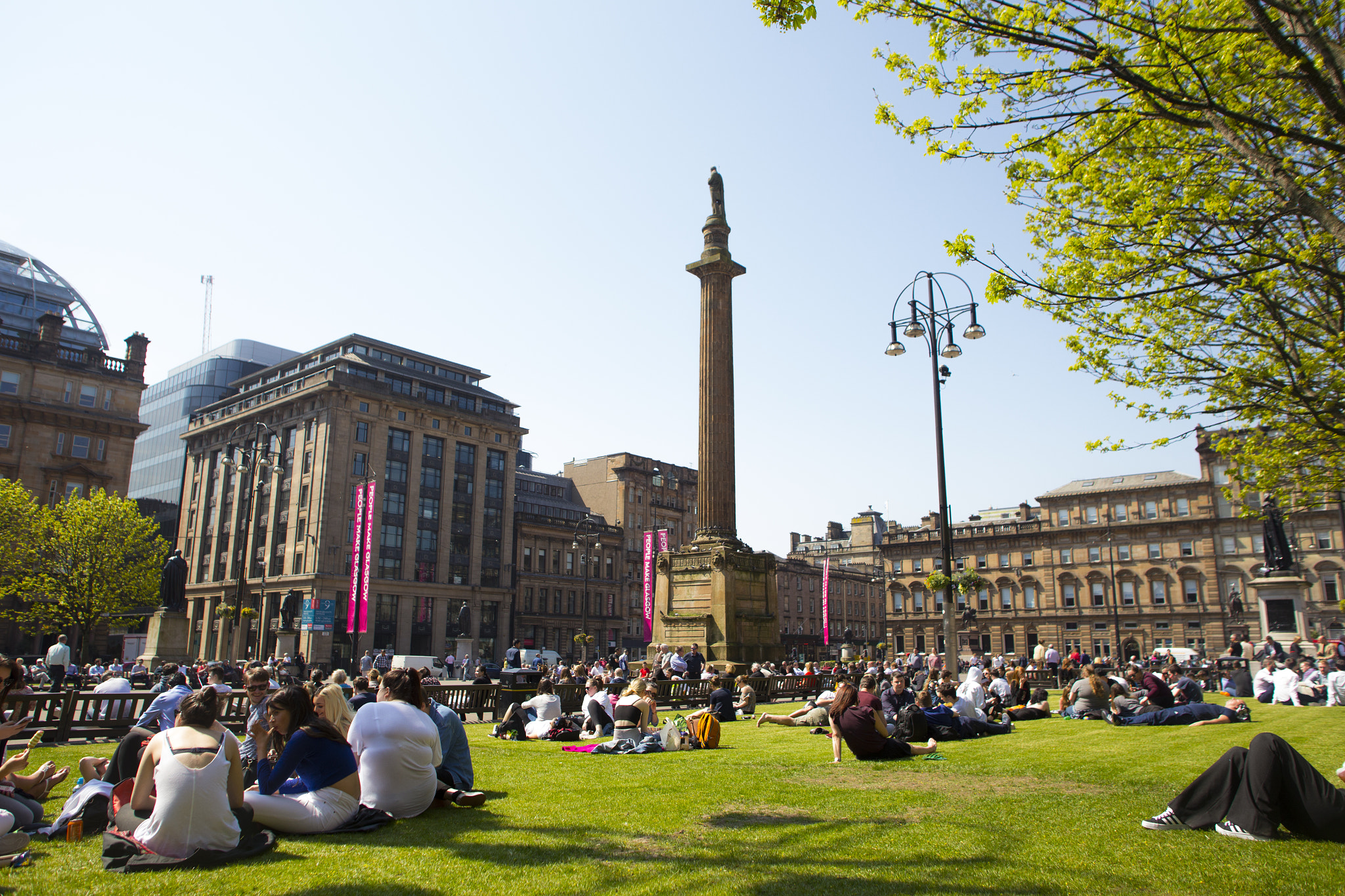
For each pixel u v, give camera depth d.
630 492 108.25
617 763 13.18
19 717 15.62
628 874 6.42
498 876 6.30
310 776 7.85
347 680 18.95
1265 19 8.10
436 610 82.69
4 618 62.69
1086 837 7.59
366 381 80.50
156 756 6.81
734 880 6.25
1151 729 17.70
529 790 10.30
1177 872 6.39
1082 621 99.50
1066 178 13.59
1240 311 14.10
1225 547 92.69
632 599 105.25
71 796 8.17
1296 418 14.52
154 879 6.09
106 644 72.12
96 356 72.12
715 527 33.09
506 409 95.62
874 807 9.15
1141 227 13.21
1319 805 7.26
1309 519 86.81
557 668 35.78
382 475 80.19
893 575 114.12
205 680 17.17
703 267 34.09
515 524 93.25
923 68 10.84
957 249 12.45
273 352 118.94
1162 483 96.69
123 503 60.53
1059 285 13.89
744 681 26.58
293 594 52.72
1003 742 15.76
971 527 109.00
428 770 8.69
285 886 5.97
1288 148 11.86
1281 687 25.16
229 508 88.50
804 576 115.75
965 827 8.04
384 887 5.97
